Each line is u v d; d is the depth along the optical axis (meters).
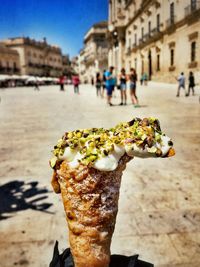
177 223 2.98
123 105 13.32
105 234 1.28
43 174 4.43
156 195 3.63
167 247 2.61
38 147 5.99
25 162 5.02
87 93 25.52
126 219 3.07
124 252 2.54
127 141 1.23
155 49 36.56
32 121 9.33
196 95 19.48
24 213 3.26
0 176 4.39
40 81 62.59
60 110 12.05
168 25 31.41
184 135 6.82
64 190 1.27
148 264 1.52
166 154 1.28
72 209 1.27
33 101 17.64
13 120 9.70
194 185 3.92
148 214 3.17
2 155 5.48
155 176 4.29
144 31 41.12
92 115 10.15
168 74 32.56
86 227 1.26
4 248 2.63
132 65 48.91
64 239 2.75
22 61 79.50
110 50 63.00
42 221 3.07
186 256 2.49
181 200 3.49
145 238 2.74
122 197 3.59
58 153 1.26
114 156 1.23
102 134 1.32
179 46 29.36
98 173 1.21
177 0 29.05
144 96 19.02
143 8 40.59
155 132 1.30
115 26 53.00
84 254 1.29
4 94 27.70
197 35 25.28
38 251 2.58
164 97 18.08
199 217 3.09
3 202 3.54
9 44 79.31
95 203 1.23
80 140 1.25
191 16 25.77
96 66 75.69
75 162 1.22
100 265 1.31
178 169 4.57
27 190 3.86
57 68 103.56
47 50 93.62
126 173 4.44
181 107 12.33
